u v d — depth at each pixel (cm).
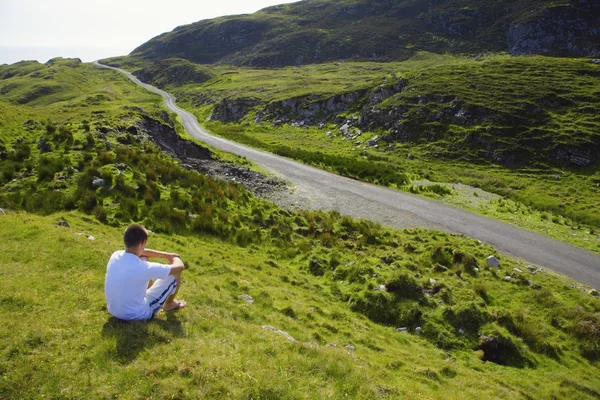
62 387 635
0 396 600
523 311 1875
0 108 4316
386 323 1712
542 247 3139
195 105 15500
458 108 7731
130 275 806
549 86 8081
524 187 5378
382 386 862
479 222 3741
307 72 17688
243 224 2661
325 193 4650
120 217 2123
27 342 739
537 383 1404
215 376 696
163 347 766
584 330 1755
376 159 6806
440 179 5581
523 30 17862
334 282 2034
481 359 1527
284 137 9325
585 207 4547
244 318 1192
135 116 5716
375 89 9725
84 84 19200
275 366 774
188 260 1744
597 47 15712
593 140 6228
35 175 2423
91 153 2875
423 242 2852
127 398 623
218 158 6122
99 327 815
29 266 1138
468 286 2038
